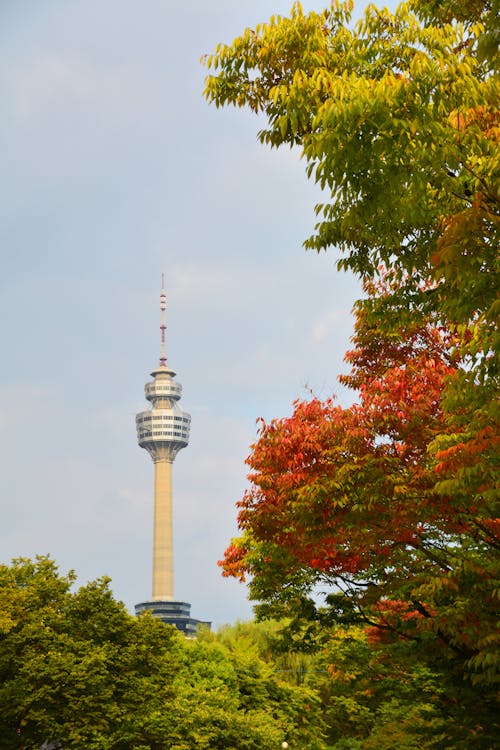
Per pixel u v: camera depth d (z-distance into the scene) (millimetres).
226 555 24219
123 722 41062
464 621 16000
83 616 42312
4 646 38188
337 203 12055
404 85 9414
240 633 67375
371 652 23734
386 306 13695
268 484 18109
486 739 17562
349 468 15602
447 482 13156
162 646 43281
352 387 19406
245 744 46281
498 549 16312
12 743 37781
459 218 9945
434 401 15938
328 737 54812
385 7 10977
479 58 8406
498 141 10711
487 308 10602
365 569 20312
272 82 12008
